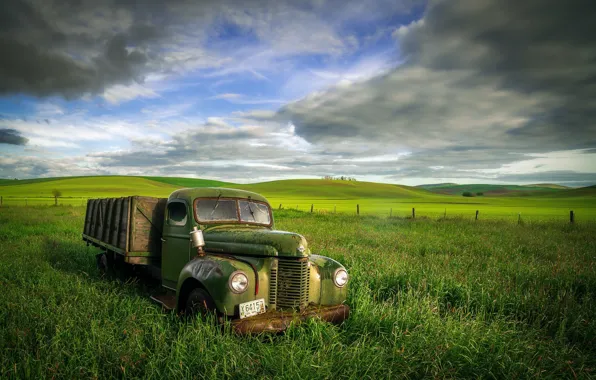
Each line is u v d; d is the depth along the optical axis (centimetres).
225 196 642
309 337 456
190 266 524
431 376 400
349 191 13225
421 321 519
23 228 1697
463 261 1009
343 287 548
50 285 691
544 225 2217
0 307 555
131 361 397
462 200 10281
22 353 408
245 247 519
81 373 378
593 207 6662
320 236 1522
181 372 376
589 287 750
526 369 416
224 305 464
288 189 13400
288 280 501
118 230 749
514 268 909
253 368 392
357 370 392
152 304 584
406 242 1389
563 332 517
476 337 468
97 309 554
